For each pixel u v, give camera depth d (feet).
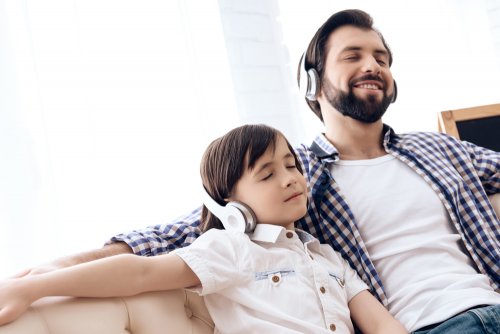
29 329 2.50
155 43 5.80
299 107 6.91
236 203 3.63
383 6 8.07
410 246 4.13
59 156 4.99
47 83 5.04
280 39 7.00
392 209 4.35
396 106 7.91
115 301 2.93
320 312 3.37
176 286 3.18
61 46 5.19
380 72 4.67
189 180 5.69
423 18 8.36
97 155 5.20
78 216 4.99
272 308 3.24
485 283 4.00
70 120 5.11
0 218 4.62
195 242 3.45
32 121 4.89
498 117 5.95
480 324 3.41
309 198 4.31
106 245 3.62
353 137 4.77
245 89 6.56
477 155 5.02
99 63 5.39
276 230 3.54
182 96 5.85
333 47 4.78
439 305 3.74
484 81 8.53
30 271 3.00
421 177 4.54
